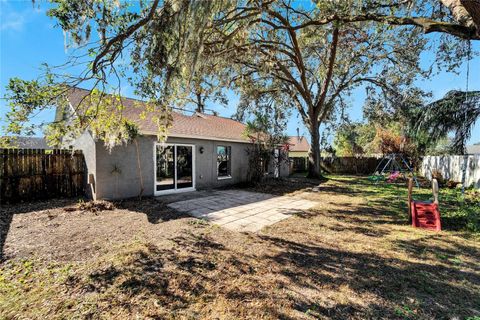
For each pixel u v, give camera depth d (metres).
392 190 10.07
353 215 5.93
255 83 13.07
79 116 5.06
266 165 13.05
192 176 9.95
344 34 11.81
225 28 5.43
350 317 2.22
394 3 6.11
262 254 3.58
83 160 7.97
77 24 3.44
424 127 11.08
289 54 11.81
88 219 5.40
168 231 4.60
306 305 2.39
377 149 18.12
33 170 7.11
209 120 14.22
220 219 5.53
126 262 3.25
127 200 7.48
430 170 13.52
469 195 8.54
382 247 3.87
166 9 3.42
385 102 14.64
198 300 2.46
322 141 24.77
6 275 2.93
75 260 3.34
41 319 2.16
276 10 7.99
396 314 2.25
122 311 2.28
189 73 4.11
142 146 8.12
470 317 2.20
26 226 4.86
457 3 3.91
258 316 2.23
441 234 4.48
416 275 2.97
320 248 3.83
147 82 4.31
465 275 2.97
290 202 7.57
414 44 10.30
